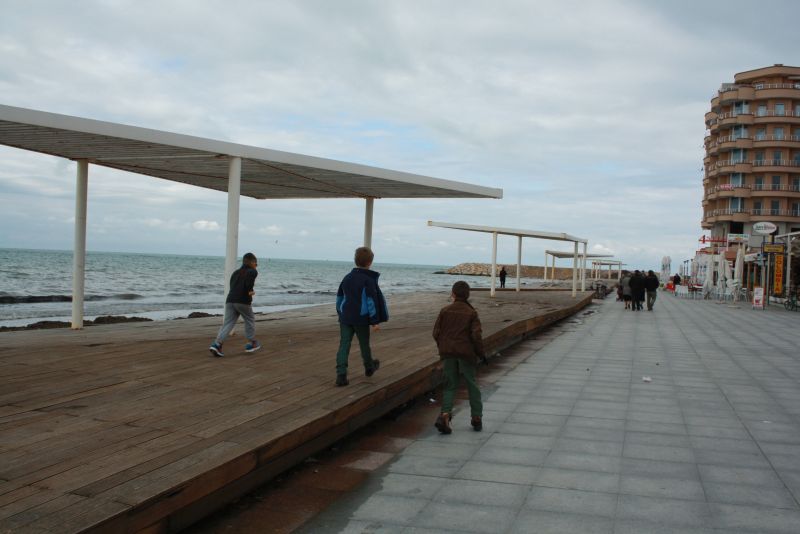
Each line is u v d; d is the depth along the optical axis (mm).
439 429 5953
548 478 4664
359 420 5883
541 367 10164
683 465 4977
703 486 4477
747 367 10148
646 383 8703
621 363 10594
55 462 3902
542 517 3904
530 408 7129
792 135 58625
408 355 8617
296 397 5844
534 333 15367
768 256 28391
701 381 8859
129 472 3723
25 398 5688
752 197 59812
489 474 4758
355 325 6492
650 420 6520
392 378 6848
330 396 5891
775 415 6750
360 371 7289
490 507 4078
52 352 8234
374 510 4027
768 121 58688
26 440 4375
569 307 21328
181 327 12242
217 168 11383
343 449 5449
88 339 9781
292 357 8258
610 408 7117
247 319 8445
